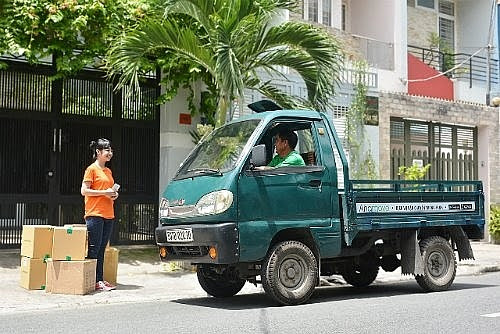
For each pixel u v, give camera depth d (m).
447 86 20.62
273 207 8.15
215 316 7.41
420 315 7.37
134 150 13.63
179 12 11.28
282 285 8.12
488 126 20.20
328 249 8.57
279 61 11.78
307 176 8.47
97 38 12.03
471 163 20.06
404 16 19.72
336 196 8.69
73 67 11.91
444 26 23.80
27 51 11.38
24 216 12.57
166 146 13.76
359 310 7.75
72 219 13.01
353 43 18.31
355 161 16.27
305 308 7.94
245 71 11.66
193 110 13.85
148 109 13.79
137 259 12.47
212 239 7.80
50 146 12.80
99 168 9.52
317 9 18.33
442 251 9.75
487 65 21.64
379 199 9.06
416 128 18.53
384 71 18.91
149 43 11.23
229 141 8.62
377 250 9.77
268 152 8.88
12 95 12.48
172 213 8.45
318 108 11.83
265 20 11.31
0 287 9.45
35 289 9.24
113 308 8.21
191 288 10.01
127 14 12.26
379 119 17.09
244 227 7.91
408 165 18.16
